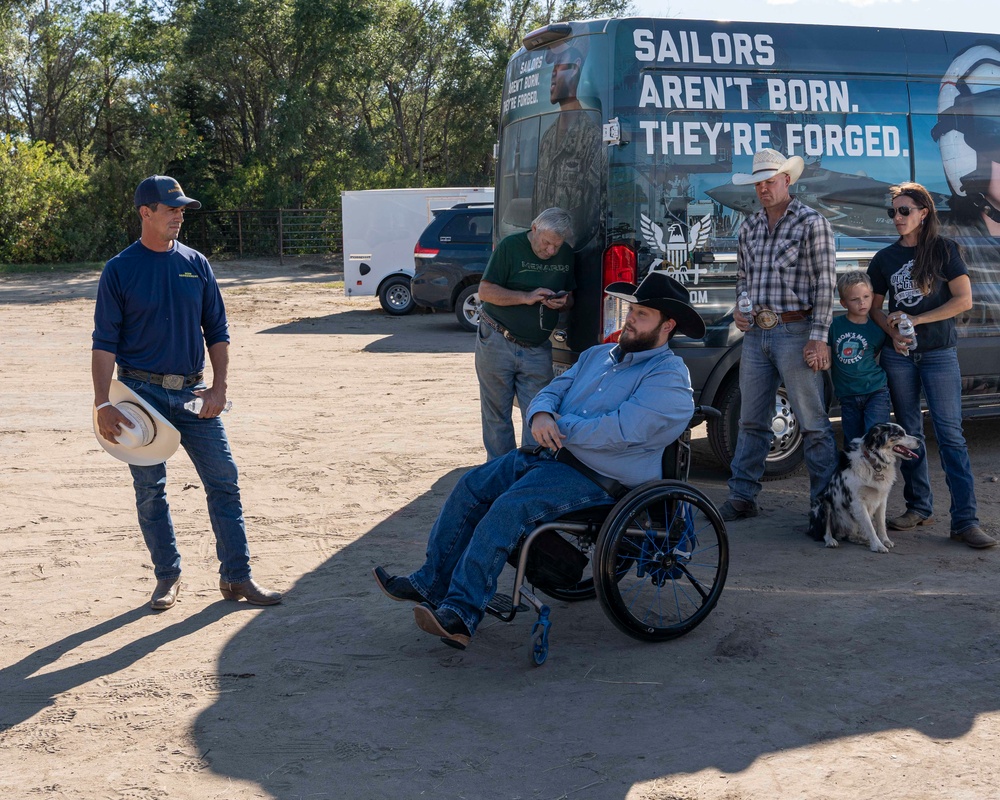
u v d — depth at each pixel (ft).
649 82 20.18
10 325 52.19
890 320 18.11
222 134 139.44
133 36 127.65
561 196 21.59
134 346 14.67
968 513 18.06
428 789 10.28
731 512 19.83
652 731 11.41
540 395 14.52
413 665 13.35
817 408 18.71
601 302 20.26
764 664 13.17
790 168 17.94
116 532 19.10
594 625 14.78
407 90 146.10
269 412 30.27
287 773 10.65
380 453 25.11
